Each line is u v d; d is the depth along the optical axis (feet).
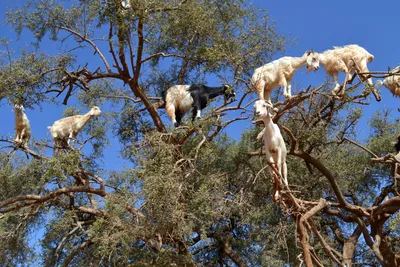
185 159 49.55
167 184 44.93
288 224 55.52
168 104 56.39
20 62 53.52
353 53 48.83
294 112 51.42
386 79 49.73
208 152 50.55
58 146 52.47
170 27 56.39
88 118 55.16
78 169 51.96
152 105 57.47
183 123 54.24
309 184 57.98
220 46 54.60
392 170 49.29
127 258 49.57
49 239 60.03
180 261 47.85
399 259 52.90
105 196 49.78
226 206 53.16
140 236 47.29
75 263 58.39
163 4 53.47
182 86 57.16
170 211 45.65
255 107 37.17
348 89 45.29
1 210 52.08
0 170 55.06
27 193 57.41
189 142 56.08
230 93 51.98
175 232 46.52
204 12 56.08
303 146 52.03
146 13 51.98
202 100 56.03
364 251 67.26
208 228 56.39
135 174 47.06
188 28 56.80
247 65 58.13
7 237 55.93
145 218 46.52
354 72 49.55
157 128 57.06
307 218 38.70
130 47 54.34
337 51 49.29
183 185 48.73
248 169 58.34
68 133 54.13
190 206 48.34
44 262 60.13
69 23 56.54
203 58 56.24
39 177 56.95
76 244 62.13
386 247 53.16
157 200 45.24
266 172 56.75
